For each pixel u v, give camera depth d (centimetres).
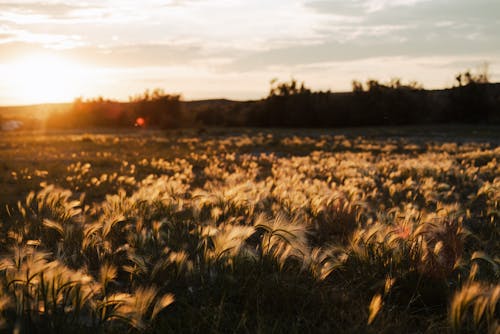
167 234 589
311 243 612
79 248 518
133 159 2122
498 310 381
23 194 1087
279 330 347
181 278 434
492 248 593
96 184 1199
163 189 789
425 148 3080
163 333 339
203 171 1647
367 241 481
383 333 337
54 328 312
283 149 2962
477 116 6625
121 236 602
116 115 7944
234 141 3741
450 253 478
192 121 7444
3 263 361
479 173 1473
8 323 312
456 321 312
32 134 5503
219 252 423
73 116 7962
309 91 7119
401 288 430
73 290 326
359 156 2294
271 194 878
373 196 903
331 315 378
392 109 6781
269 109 7088
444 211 615
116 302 315
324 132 5359
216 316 353
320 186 855
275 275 419
